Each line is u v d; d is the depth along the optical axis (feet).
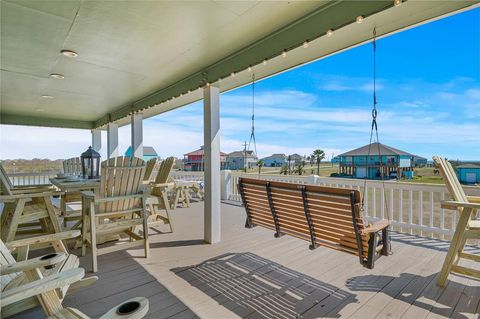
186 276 8.60
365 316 6.42
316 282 8.13
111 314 3.41
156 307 6.86
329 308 6.77
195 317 6.44
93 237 9.21
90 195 9.43
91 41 9.92
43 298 4.87
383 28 7.88
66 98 19.27
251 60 10.28
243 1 7.50
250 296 7.39
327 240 8.29
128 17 8.24
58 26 8.78
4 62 12.01
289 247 11.25
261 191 9.48
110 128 26.25
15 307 4.97
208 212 12.03
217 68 11.97
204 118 12.57
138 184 10.89
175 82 15.23
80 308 6.80
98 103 21.17
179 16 8.21
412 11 6.98
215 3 7.55
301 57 10.08
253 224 10.84
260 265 9.41
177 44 10.25
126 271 9.00
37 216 9.73
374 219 14.30
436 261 9.61
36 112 24.99
